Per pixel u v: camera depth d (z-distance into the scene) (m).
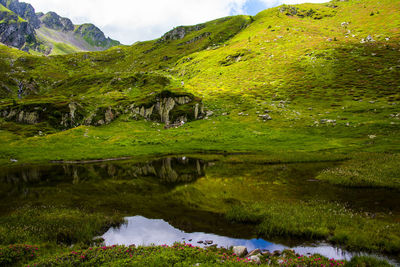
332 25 187.88
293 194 23.55
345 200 20.73
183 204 22.11
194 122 91.44
